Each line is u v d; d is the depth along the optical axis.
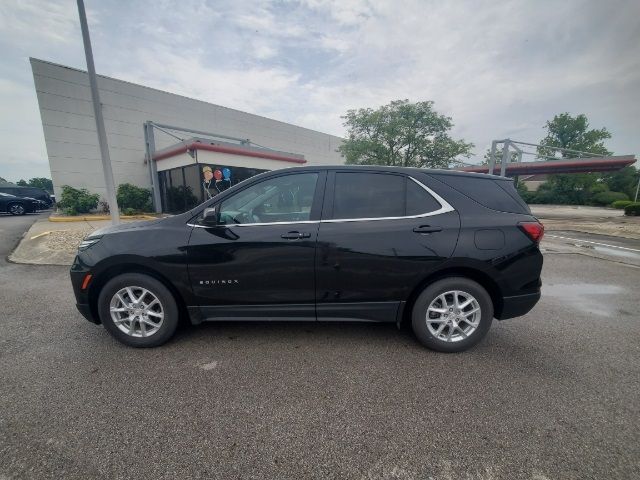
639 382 2.39
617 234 11.52
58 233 8.60
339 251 2.72
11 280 5.03
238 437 1.84
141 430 1.88
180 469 1.62
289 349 2.88
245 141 19.66
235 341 3.03
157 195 16.52
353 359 2.71
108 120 15.57
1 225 11.50
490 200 2.88
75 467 1.62
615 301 4.25
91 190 15.27
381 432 1.88
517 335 3.20
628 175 50.62
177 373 2.48
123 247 2.78
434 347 2.83
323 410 2.07
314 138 27.80
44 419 1.96
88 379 2.39
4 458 1.67
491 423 1.95
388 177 2.88
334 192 2.85
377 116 21.39
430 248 2.71
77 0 6.59
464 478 1.58
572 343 3.03
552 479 1.57
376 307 2.83
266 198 2.88
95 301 2.91
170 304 2.84
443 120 21.27
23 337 3.09
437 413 2.04
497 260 2.74
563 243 9.41
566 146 51.41
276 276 2.77
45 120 13.94
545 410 2.07
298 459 1.69
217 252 2.75
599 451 1.74
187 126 18.73
